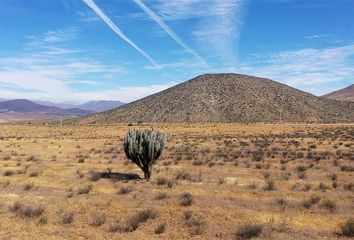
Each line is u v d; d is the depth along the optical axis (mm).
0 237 14172
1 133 108312
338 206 19625
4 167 36469
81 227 15945
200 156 47188
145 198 21516
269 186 24672
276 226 15766
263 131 103875
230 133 98500
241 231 14742
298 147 59281
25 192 23594
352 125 131500
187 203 19719
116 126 127812
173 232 15266
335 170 34688
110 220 16969
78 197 21906
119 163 40969
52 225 16203
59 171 33750
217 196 22125
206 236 14766
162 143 29797
